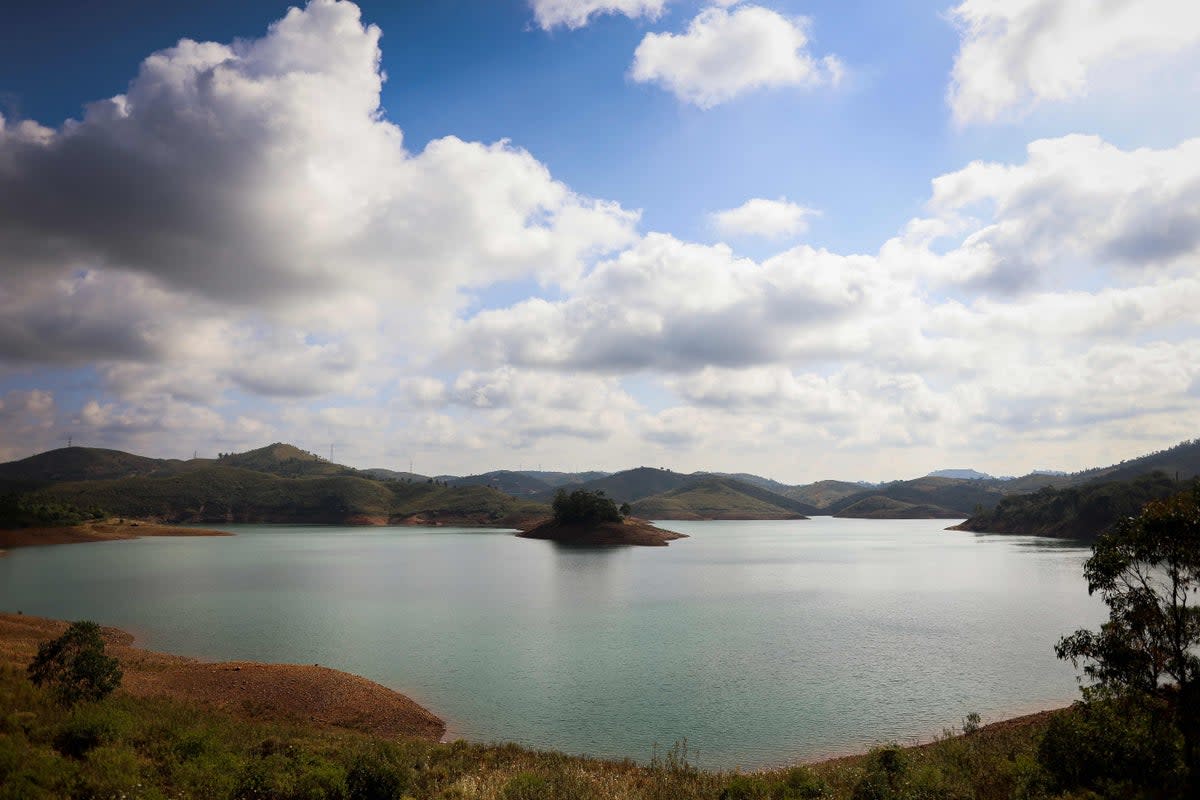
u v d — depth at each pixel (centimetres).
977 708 3566
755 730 3216
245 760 2045
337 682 3694
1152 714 1606
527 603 7488
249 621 6181
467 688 3934
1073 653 1700
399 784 1930
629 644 5203
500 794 1931
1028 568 11688
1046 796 1584
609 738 3097
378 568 11681
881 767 1959
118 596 7812
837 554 15475
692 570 11606
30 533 18188
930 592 8481
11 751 1634
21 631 4594
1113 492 19062
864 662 4591
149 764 1864
